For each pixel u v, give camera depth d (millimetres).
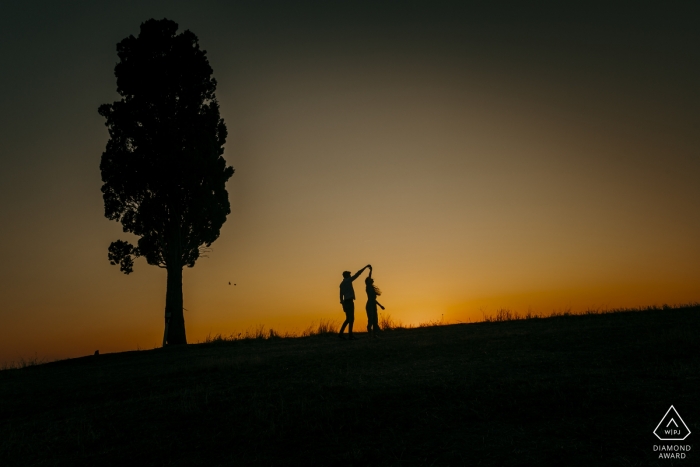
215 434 6672
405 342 13820
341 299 16469
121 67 25656
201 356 15797
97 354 21188
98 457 6234
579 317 18500
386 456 5559
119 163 24734
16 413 9062
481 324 19516
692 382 7113
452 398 7270
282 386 8867
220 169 26719
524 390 7273
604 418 6090
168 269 25078
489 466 5137
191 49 26031
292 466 5539
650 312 17844
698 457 4953
